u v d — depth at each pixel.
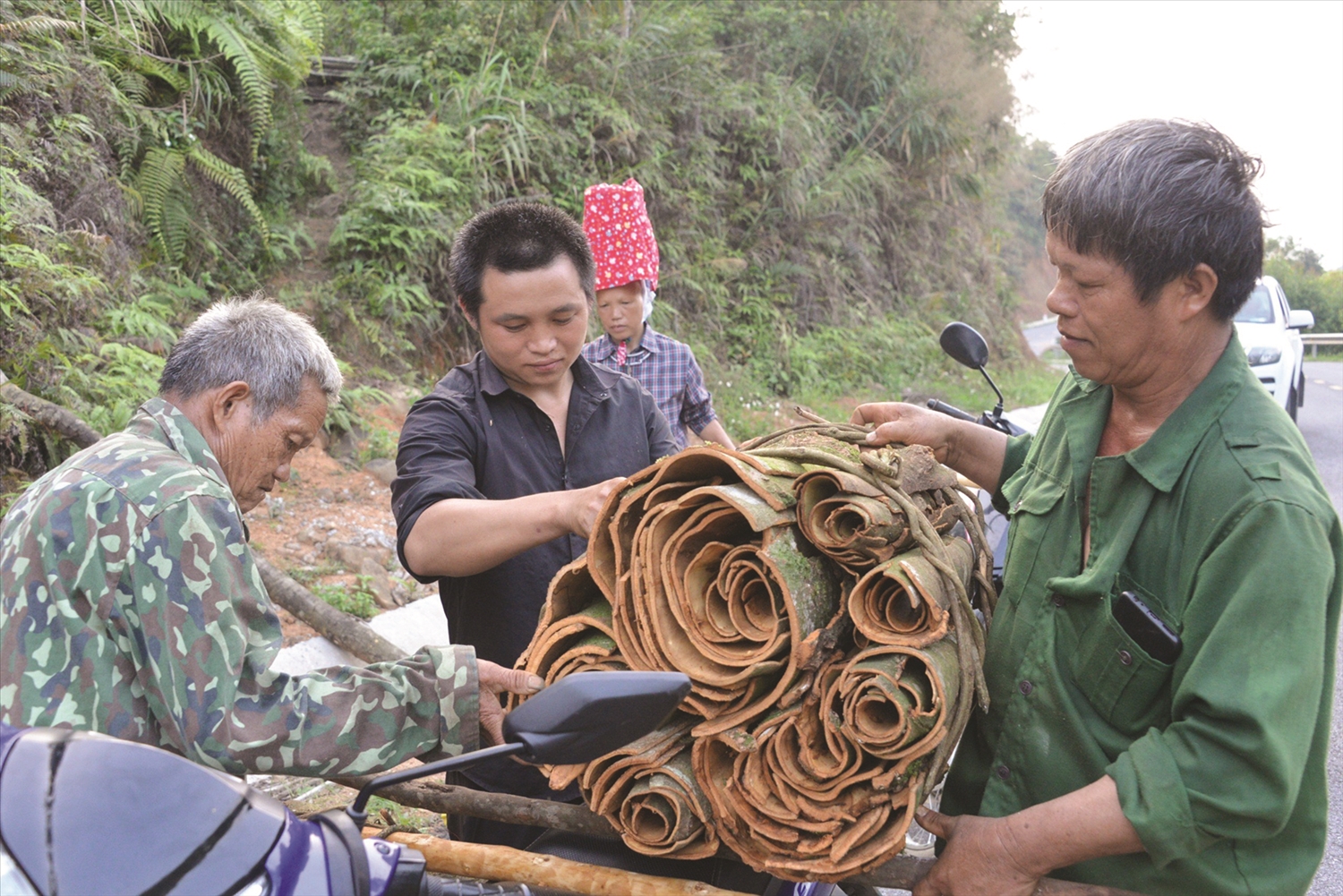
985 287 16.00
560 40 9.22
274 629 1.54
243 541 1.53
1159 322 1.46
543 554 2.20
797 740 1.52
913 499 1.74
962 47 14.46
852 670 1.45
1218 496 1.44
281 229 6.89
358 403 6.09
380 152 7.55
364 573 4.46
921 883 1.56
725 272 10.20
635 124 9.15
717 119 10.90
